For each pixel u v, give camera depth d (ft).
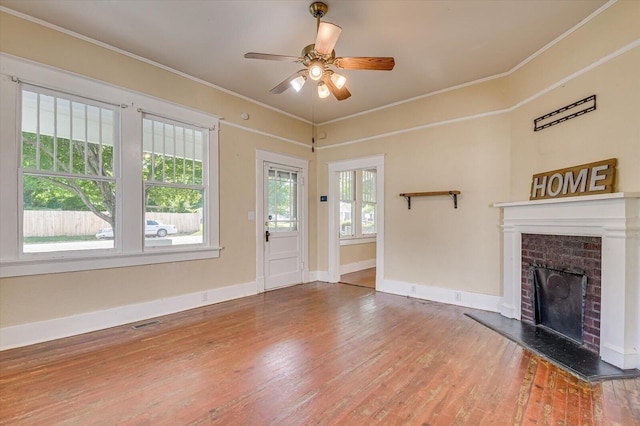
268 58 8.55
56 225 9.69
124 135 10.94
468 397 6.48
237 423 5.67
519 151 11.52
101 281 10.37
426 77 12.55
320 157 18.58
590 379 7.09
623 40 7.91
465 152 13.08
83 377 7.25
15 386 6.85
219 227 13.74
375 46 10.34
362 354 8.50
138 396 6.51
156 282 11.70
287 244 16.98
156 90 11.75
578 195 8.87
